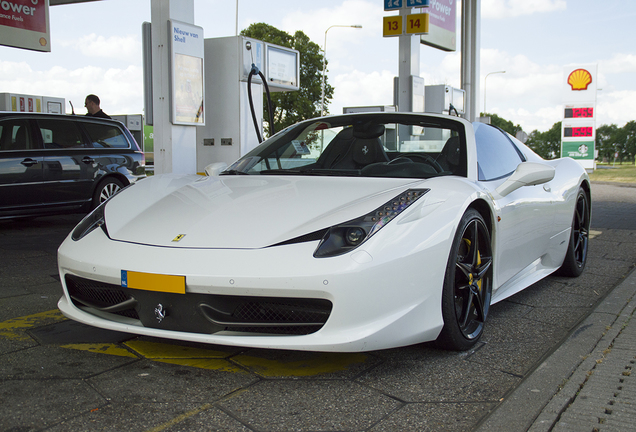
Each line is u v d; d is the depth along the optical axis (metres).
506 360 2.18
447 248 2.05
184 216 2.19
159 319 1.95
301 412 1.71
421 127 2.86
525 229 2.87
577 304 3.06
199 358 2.15
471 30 12.94
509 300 3.15
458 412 1.72
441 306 2.08
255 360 2.13
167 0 5.95
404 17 8.34
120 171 6.46
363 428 1.61
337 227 1.93
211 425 1.62
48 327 2.52
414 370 2.05
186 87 6.21
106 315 2.12
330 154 2.86
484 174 2.68
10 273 3.67
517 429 1.59
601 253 4.69
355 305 1.82
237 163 3.08
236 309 1.92
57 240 5.06
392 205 2.04
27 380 1.92
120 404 1.74
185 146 6.34
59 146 5.93
